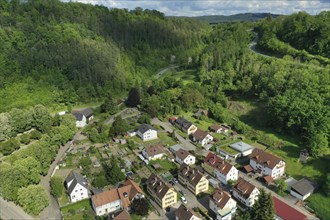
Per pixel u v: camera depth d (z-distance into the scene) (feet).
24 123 415.44
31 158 304.09
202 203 284.00
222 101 520.83
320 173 330.13
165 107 499.10
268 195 245.65
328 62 516.32
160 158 363.56
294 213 254.88
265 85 498.28
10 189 277.64
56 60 570.46
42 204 266.16
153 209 275.59
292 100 427.33
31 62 547.08
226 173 308.40
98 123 452.76
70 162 350.84
